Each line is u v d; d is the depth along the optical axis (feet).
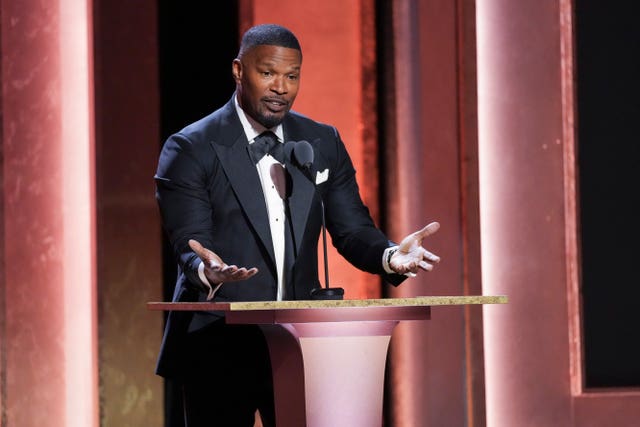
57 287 48.93
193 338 30.73
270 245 30.83
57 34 49.52
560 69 53.98
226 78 50.34
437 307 51.72
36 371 48.52
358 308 26.81
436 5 52.42
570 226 53.47
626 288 55.16
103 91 48.52
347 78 52.39
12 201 48.73
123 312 48.57
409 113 52.21
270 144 31.73
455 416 51.62
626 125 55.47
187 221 30.66
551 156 53.83
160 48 49.67
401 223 51.93
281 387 27.09
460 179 52.08
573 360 53.31
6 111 48.78
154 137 49.26
